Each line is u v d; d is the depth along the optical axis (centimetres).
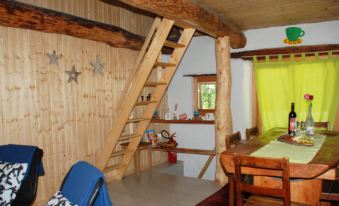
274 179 260
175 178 472
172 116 580
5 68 327
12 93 333
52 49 374
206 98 563
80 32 384
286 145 287
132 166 512
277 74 486
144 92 535
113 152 442
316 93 461
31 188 275
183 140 581
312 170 217
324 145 281
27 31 346
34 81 355
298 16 424
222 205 335
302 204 242
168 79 448
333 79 450
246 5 371
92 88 432
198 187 426
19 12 310
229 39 445
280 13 408
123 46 466
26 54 346
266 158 215
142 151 533
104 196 195
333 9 391
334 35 445
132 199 383
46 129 369
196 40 553
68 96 396
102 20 448
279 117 489
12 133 333
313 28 457
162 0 285
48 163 372
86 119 423
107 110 457
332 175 226
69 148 399
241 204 232
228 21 445
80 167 220
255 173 242
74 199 201
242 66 511
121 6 480
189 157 580
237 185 231
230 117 446
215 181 446
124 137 435
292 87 476
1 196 267
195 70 557
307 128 338
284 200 213
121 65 483
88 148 426
